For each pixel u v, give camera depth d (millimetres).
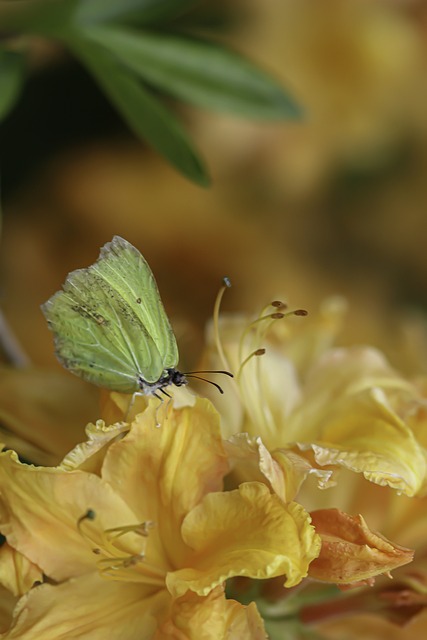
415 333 607
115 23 544
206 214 696
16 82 532
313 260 735
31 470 480
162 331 484
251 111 548
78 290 472
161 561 490
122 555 488
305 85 701
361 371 528
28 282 686
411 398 517
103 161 690
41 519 485
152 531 490
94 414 522
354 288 736
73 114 682
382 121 718
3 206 688
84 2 539
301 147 706
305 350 555
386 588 508
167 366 487
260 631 474
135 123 532
